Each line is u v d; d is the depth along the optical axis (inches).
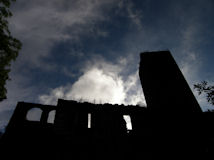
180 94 586.2
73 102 553.9
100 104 580.1
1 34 352.2
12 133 422.0
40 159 393.7
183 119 528.4
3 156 378.0
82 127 492.1
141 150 462.0
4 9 352.2
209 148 452.8
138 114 581.9
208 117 525.7
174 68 678.5
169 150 463.5
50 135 447.5
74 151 427.5
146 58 751.1
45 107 513.7
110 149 451.8
